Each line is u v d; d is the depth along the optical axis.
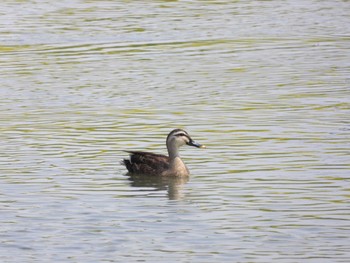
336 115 24.64
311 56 32.97
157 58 33.00
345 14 41.31
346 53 33.41
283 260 14.52
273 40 35.94
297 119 24.31
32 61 32.72
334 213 16.75
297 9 42.56
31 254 14.90
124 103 26.53
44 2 44.28
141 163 19.77
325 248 15.02
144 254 14.83
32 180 19.19
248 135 22.77
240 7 43.00
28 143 22.31
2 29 38.03
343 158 20.44
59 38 36.28
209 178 19.33
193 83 29.08
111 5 43.31
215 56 33.25
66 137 22.88
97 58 33.06
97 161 20.75
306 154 20.88
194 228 16.05
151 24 38.84
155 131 23.41
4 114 25.47
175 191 18.44
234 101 26.58
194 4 43.62
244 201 17.59
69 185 18.86
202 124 24.00
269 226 16.11
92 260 14.61
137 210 17.16
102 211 17.08
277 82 29.02
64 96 27.59
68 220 16.56
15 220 16.56
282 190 18.23
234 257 14.66
